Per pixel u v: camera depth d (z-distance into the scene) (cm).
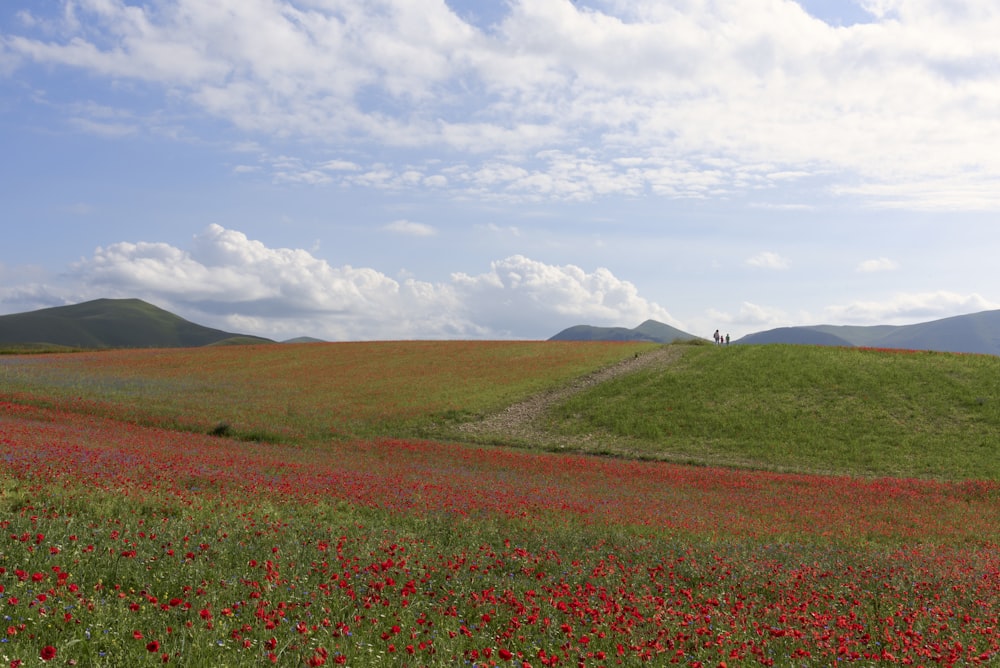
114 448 2575
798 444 4716
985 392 5362
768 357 6600
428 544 1538
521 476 3281
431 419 5300
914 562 1822
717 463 4356
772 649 990
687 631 1019
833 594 1396
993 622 1241
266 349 8750
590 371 6825
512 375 6850
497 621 1022
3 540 1040
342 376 6912
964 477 3997
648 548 1753
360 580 1112
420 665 765
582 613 1047
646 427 5153
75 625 755
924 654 988
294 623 867
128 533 1209
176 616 849
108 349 9312
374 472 2898
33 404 4512
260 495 1914
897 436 4747
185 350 8956
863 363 6238
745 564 1645
